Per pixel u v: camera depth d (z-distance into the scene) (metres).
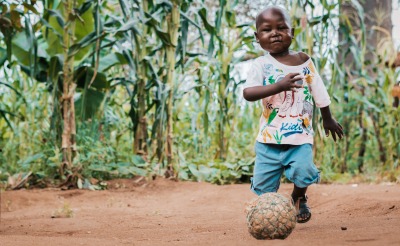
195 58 9.03
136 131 8.97
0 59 8.83
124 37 8.48
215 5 12.64
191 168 8.88
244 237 3.44
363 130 10.88
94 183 8.24
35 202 6.95
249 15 12.84
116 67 10.53
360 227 3.64
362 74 10.07
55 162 8.17
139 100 8.90
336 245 2.74
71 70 8.31
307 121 3.87
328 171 9.59
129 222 5.01
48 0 8.49
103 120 9.45
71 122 8.34
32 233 4.35
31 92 9.78
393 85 9.91
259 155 3.95
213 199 6.97
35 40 7.84
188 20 8.42
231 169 9.02
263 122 3.93
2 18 5.57
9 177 8.30
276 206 3.19
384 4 11.71
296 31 8.77
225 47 9.60
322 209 5.65
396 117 10.16
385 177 9.41
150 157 8.85
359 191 6.52
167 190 7.94
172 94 8.67
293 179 3.82
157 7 8.75
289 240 2.99
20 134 9.71
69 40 8.30
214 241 3.29
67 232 4.38
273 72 3.89
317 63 8.52
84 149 8.84
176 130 9.66
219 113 9.67
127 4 8.09
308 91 3.91
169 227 4.61
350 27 9.17
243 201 6.75
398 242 2.75
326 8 8.71
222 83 9.38
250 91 3.77
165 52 8.83
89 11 9.07
